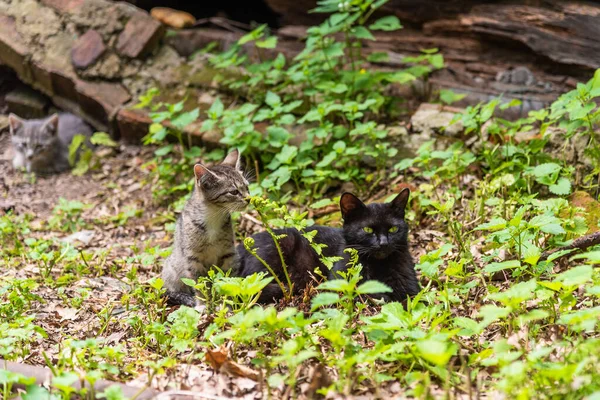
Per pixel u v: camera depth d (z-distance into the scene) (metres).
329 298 4.25
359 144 8.45
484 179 7.69
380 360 4.67
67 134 10.78
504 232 5.49
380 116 9.21
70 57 10.87
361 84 8.99
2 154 11.13
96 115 10.90
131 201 9.30
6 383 4.16
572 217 6.32
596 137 7.76
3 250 7.74
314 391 4.25
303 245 6.56
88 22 11.02
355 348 4.51
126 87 10.60
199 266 6.68
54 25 11.15
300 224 5.86
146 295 5.92
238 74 10.22
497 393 4.09
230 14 12.07
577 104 7.22
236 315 4.66
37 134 10.45
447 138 8.60
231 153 7.47
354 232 6.24
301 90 9.60
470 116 7.80
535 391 3.96
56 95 11.28
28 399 4.03
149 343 5.35
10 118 10.68
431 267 5.30
